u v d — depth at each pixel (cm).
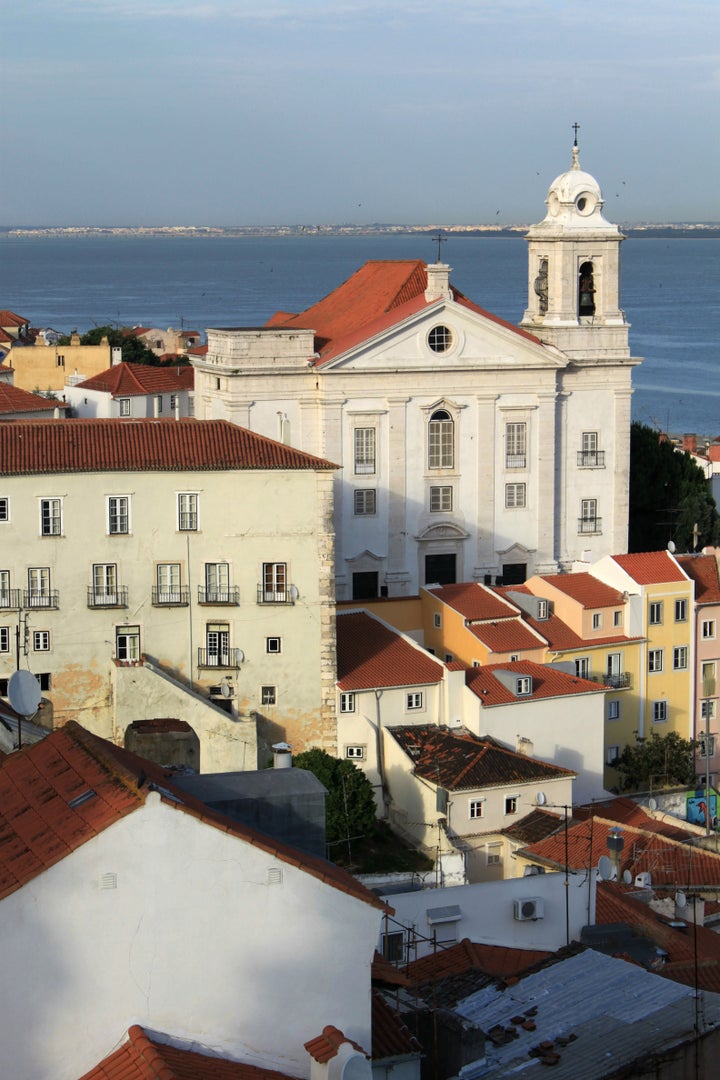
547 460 15275
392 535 14825
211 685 11275
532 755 11150
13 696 5116
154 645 11188
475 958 5397
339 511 14638
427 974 5262
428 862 10088
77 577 11006
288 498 11225
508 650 11881
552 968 4950
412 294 15662
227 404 14412
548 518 15362
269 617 11281
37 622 10962
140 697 10881
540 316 15862
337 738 11381
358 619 12019
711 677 12812
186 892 3847
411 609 12600
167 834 3822
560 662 12094
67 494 10919
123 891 3809
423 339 14688
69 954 3788
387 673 11388
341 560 14700
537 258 15800
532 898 5941
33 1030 3778
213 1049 3894
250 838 3875
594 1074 4172
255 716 11256
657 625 12512
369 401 14600
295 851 4188
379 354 14575
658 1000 4644
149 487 11050
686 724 12725
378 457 14712
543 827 10138
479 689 11262
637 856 8425
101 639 11094
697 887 7775
